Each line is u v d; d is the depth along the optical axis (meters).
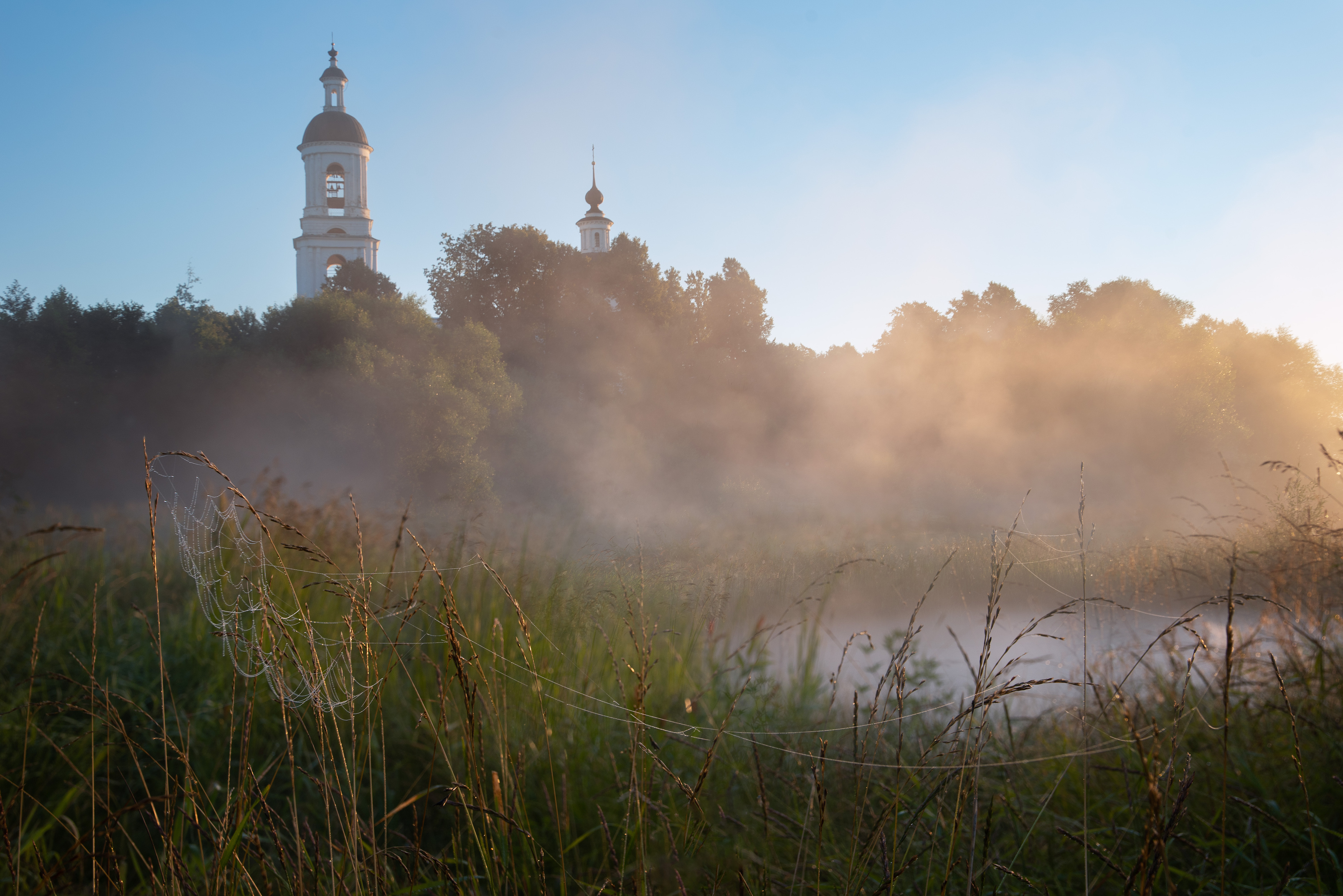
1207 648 1.88
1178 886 2.07
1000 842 2.21
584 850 2.50
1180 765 2.34
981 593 8.36
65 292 30.45
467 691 2.02
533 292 39.38
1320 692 2.67
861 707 3.38
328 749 2.23
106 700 2.24
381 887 1.93
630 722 2.31
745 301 43.88
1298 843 2.10
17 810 2.53
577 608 4.33
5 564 5.10
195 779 2.06
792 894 1.87
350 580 2.31
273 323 31.44
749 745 2.87
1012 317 43.12
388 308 30.91
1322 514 5.57
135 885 2.32
